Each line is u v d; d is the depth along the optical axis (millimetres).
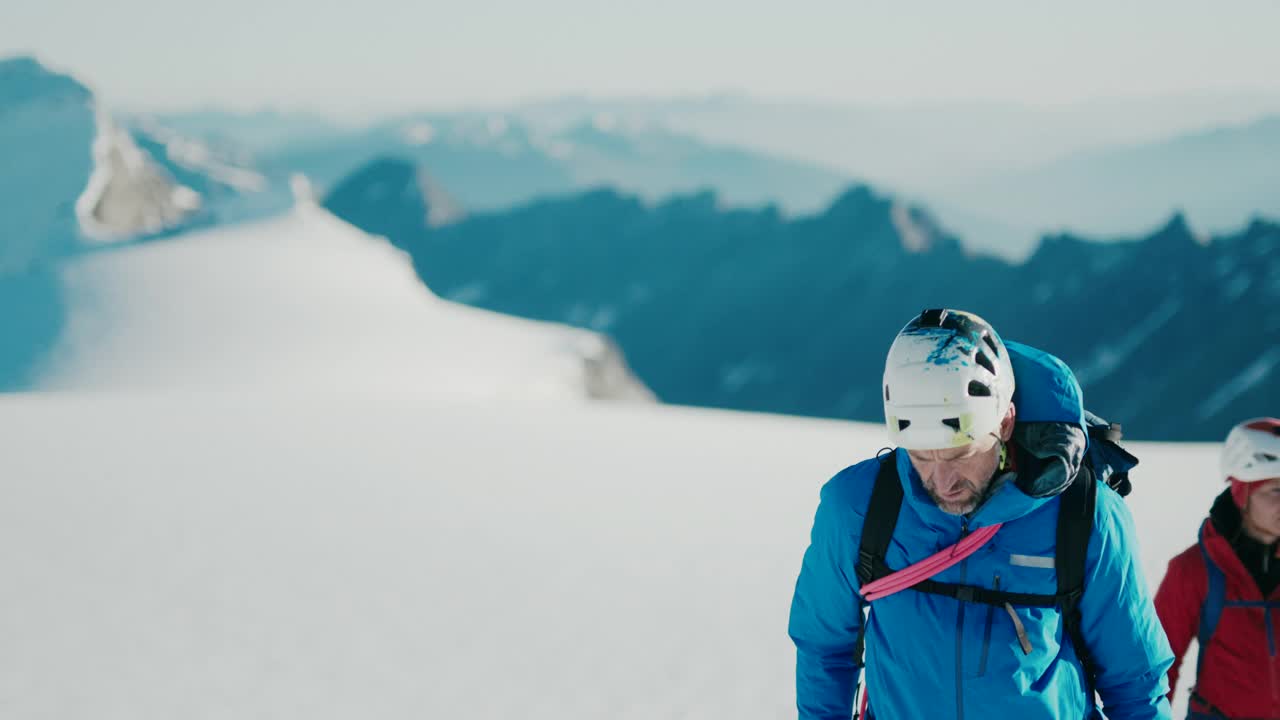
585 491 13039
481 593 8023
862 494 2262
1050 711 2131
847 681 2473
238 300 70125
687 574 8656
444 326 74750
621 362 128500
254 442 16609
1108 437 2273
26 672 6102
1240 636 3127
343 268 79625
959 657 2143
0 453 14789
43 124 104812
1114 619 2174
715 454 16766
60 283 70500
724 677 5934
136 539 9898
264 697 5688
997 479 2082
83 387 59000
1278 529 3047
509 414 21906
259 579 8445
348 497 12367
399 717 5371
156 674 6066
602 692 5707
